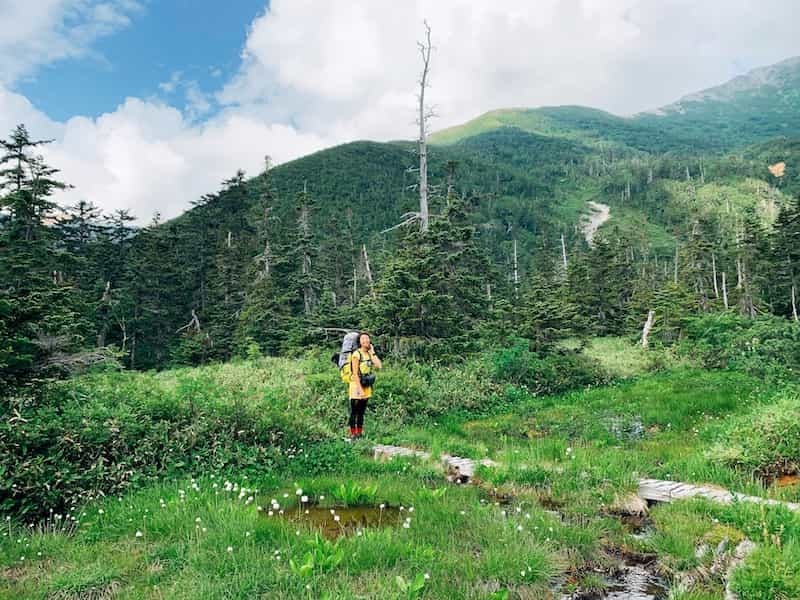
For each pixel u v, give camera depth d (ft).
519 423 44.78
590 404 51.65
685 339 92.68
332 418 43.42
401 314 68.44
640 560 19.76
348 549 17.83
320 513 22.90
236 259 157.79
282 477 27.12
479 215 460.96
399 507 23.77
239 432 29.63
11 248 95.55
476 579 16.69
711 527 21.36
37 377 30.12
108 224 173.68
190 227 185.47
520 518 22.09
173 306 167.32
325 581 15.80
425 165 89.25
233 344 133.39
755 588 15.84
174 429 28.68
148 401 30.32
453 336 70.85
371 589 15.48
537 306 74.74
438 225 84.53
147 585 15.87
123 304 144.77
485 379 58.44
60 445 24.43
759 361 63.41
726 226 417.28
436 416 47.62
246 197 186.50
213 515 20.30
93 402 29.17
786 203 464.24
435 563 17.33
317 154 534.37
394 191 464.24
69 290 78.74
